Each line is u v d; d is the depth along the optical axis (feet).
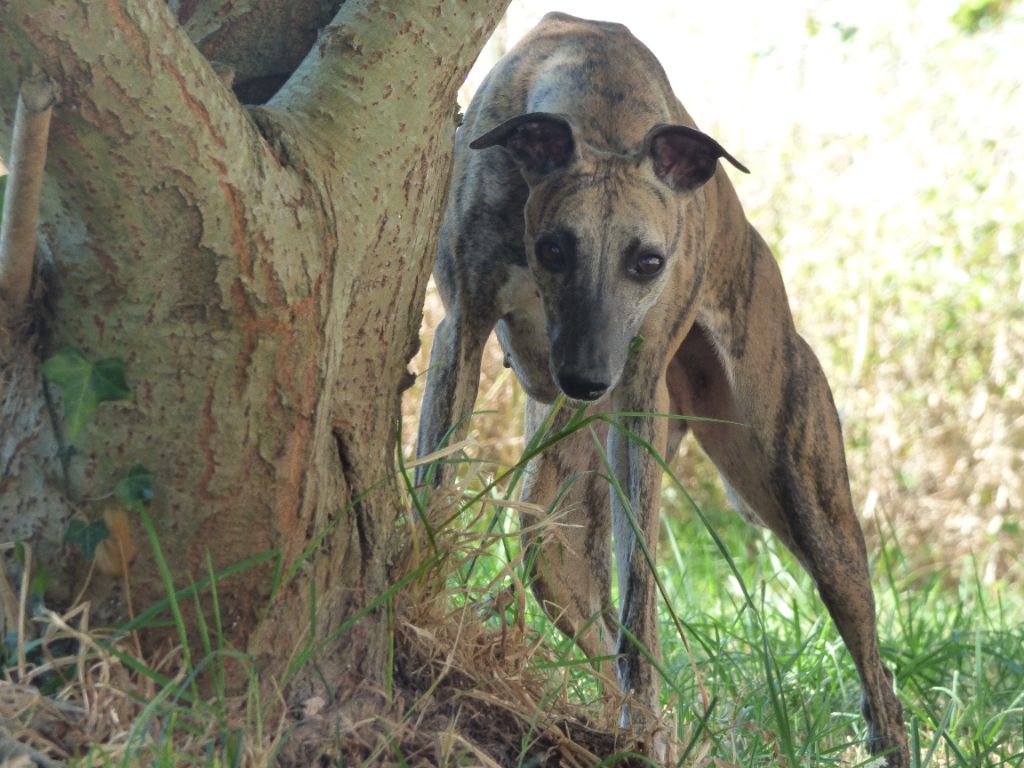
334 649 9.31
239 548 8.61
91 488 8.31
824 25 32.65
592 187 12.28
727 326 14.88
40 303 8.22
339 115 8.57
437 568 10.04
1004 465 30.12
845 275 31.07
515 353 13.91
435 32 8.89
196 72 7.42
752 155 31.65
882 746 14.21
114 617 8.57
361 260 8.72
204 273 7.84
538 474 14.78
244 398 8.19
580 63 13.46
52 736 8.01
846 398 29.89
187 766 8.07
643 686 12.19
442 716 9.52
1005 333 30.83
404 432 23.80
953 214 31.58
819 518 14.93
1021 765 12.04
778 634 17.93
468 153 13.14
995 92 32.45
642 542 9.97
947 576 29.17
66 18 6.87
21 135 7.01
